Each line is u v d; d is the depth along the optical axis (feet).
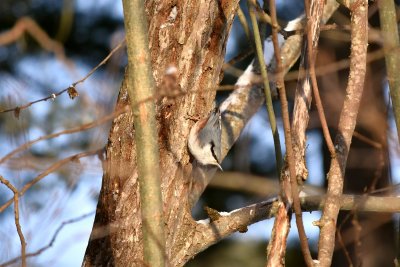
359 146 40.96
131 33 20.39
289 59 33.42
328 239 21.09
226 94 53.57
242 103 32.76
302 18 35.73
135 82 20.29
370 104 34.78
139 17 20.45
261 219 27.09
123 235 24.90
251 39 32.27
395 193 29.43
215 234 26.66
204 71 25.88
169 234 25.49
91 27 58.65
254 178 26.73
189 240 26.45
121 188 24.95
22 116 23.95
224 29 26.17
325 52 41.52
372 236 43.14
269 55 33.45
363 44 23.40
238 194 55.36
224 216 26.89
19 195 21.26
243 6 52.49
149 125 20.20
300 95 23.88
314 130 45.73
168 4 25.59
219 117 30.25
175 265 26.23
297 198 19.40
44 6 57.72
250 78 32.99
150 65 20.44
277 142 24.11
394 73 23.65
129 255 24.84
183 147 25.75
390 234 43.80
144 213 20.04
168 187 25.43
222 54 26.50
